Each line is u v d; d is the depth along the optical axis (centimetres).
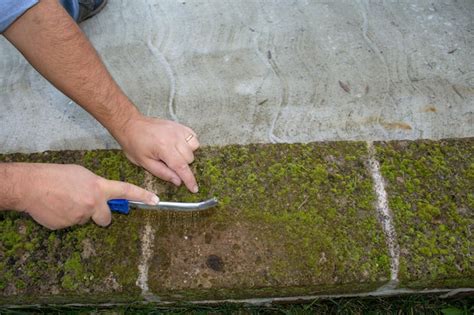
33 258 140
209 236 139
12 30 129
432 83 196
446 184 147
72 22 132
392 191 146
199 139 185
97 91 138
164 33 211
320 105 191
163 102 193
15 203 122
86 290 136
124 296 140
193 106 192
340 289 142
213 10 216
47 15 126
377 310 158
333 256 137
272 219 141
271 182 147
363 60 202
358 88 195
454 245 139
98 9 213
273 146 154
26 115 193
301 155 152
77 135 188
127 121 146
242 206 143
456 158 152
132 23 213
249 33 210
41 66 134
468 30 209
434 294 157
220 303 157
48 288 137
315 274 135
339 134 186
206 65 202
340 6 217
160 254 138
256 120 189
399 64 201
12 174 121
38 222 134
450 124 187
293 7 216
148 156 146
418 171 149
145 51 206
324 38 207
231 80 198
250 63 202
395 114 189
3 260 140
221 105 192
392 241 139
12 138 188
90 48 137
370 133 186
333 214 142
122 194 131
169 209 140
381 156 152
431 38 207
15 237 142
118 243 140
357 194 145
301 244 138
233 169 150
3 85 200
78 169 128
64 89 138
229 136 185
